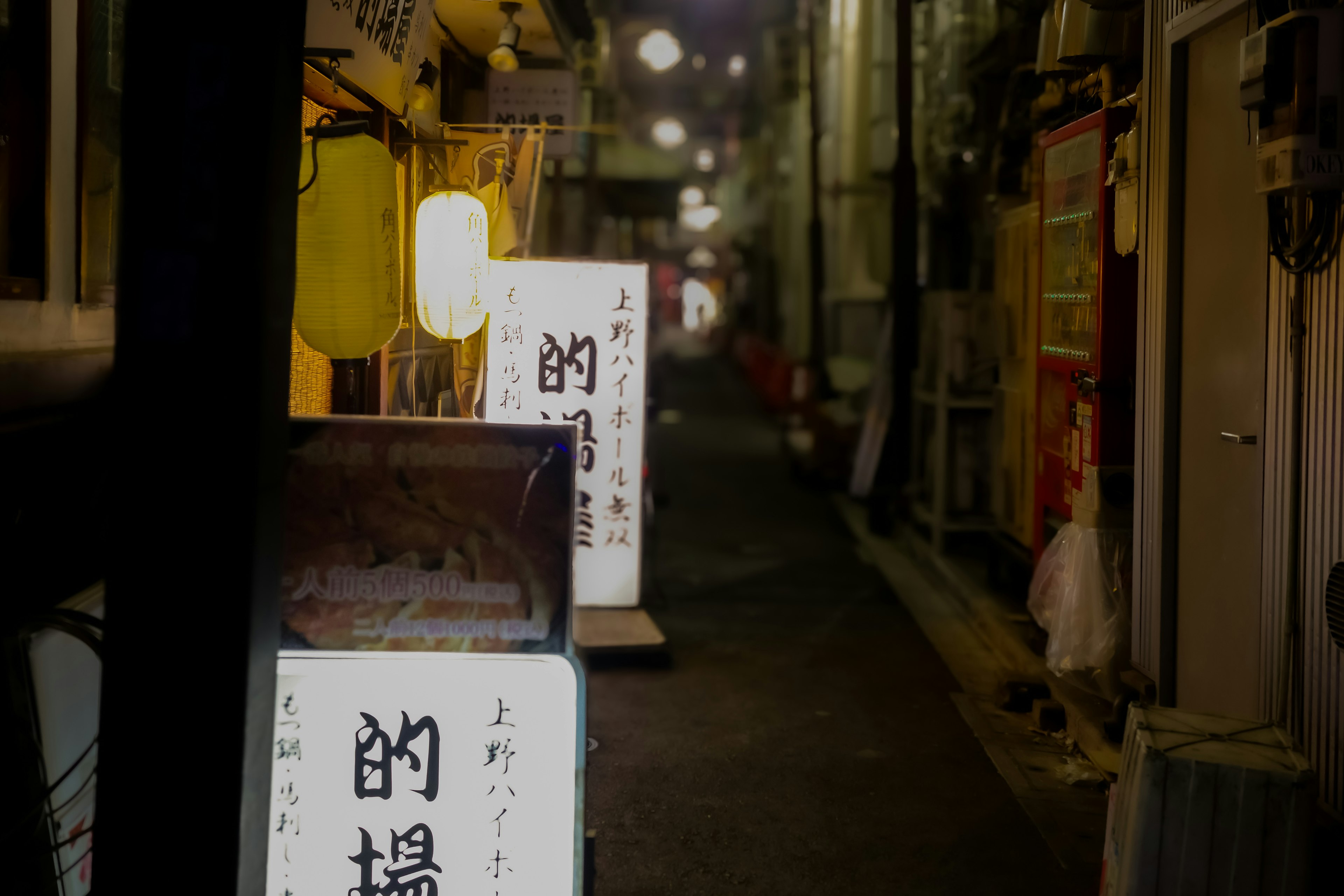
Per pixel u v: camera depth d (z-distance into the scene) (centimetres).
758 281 3638
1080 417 672
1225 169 505
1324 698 420
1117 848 368
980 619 885
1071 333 703
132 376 288
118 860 293
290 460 335
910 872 479
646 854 495
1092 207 661
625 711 691
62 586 415
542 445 338
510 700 336
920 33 1547
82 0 412
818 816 538
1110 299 634
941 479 1094
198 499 288
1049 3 818
